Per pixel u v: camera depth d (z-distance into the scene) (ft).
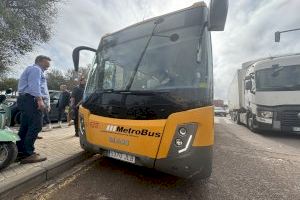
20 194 11.73
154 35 14.38
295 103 31.40
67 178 13.99
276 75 33.12
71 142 21.21
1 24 41.60
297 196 12.78
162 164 11.42
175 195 12.28
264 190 13.44
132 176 14.55
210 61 12.58
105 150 13.55
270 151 23.49
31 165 14.19
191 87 11.83
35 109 14.89
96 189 12.60
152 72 13.39
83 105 15.23
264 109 33.17
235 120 59.47
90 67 16.79
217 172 16.31
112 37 16.28
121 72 14.35
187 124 11.29
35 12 47.21
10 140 13.14
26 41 47.60
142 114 12.05
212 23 11.48
